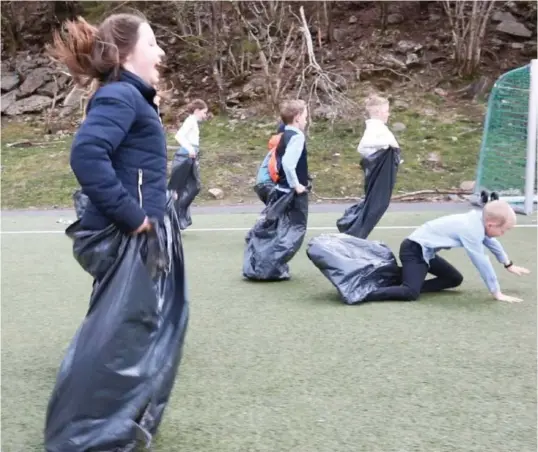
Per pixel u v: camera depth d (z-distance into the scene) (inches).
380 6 682.2
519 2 671.8
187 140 328.5
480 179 435.5
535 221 366.6
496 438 110.8
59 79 668.1
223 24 625.6
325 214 406.9
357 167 509.4
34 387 136.6
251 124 585.9
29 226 375.2
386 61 636.7
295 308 195.5
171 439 110.9
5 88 669.9
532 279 232.5
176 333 103.6
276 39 652.7
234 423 117.1
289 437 111.3
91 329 96.7
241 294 213.5
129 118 96.5
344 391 131.3
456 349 156.2
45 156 554.3
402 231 337.7
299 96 593.3
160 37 675.4
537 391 130.8
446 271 210.4
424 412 121.0
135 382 97.1
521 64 625.9
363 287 200.5
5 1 700.7
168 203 107.1
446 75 619.8
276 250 230.2
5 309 198.4
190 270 252.4
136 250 97.7
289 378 138.5
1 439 112.4
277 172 234.2
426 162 510.3
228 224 373.7
